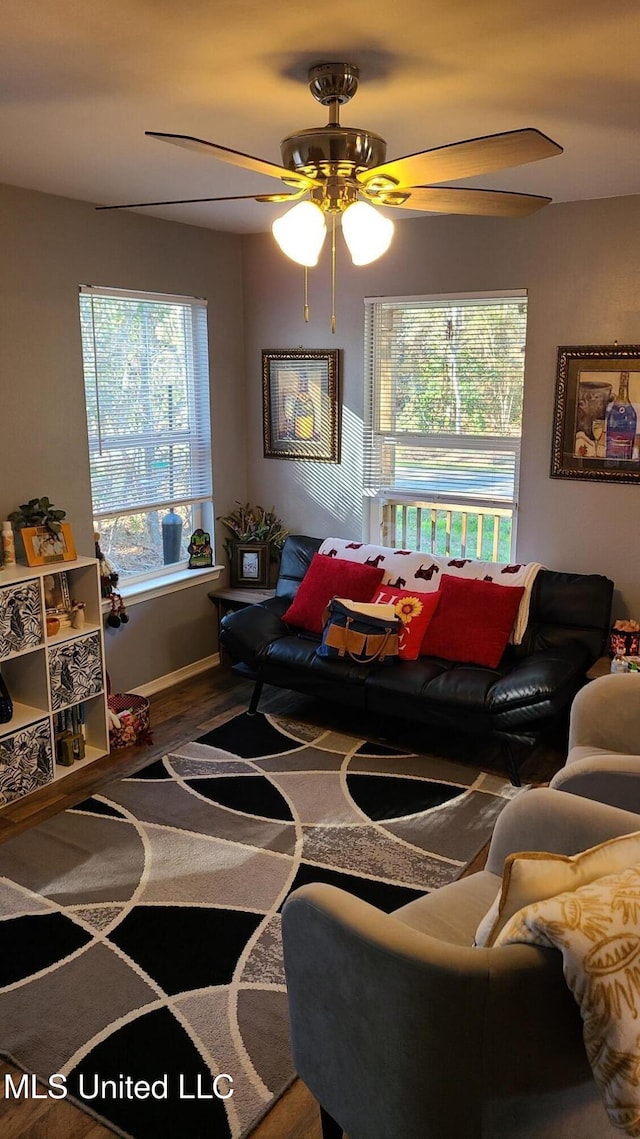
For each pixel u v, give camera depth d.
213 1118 2.00
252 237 4.85
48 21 1.84
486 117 2.56
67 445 3.96
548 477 4.16
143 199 3.80
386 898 2.78
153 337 4.45
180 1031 2.25
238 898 2.79
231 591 4.99
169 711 4.39
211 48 2.00
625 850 1.61
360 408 4.69
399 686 3.69
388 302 4.47
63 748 3.71
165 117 2.55
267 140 2.83
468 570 4.12
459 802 3.42
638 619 4.05
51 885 2.86
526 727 3.44
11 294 3.60
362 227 2.07
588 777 2.36
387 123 2.62
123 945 2.57
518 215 2.38
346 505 4.88
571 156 3.01
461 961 1.40
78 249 3.87
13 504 3.74
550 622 3.95
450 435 4.47
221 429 4.97
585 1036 1.33
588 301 3.90
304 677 3.99
